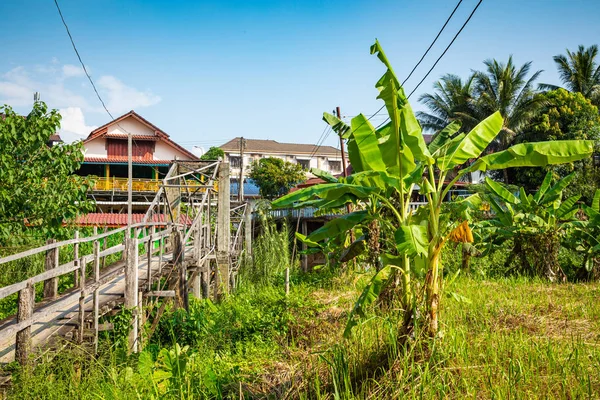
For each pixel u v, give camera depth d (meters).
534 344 5.62
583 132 27.17
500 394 4.49
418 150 5.67
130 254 7.79
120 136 33.59
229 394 5.56
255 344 8.36
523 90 30.61
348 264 13.98
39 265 11.30
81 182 9.10
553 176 25.58
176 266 10.41
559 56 33.50
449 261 14.01
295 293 12.25
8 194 8.02
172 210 15.72
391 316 6.42
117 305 7.96
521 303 8.87
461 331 5.89
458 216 8.62
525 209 14.23
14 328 4.85
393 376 5.04
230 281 16.12
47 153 8.62
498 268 14.98
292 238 23.14
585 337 6.50
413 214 6.49
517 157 5.70
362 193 6.09
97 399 4.80
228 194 15.41
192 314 9.15
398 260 5.80
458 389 4.75
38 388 4.70
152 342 8.62
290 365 6.49
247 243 21.31
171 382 5.10
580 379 4.62
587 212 13.66
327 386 5.23
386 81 5.93
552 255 13.61
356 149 7.35
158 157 34.34
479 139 6.05
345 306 10.05
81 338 6.12
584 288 11.27
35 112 8.48
